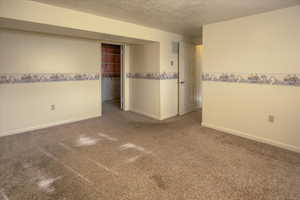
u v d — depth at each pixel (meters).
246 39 3.11
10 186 1.87
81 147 2.81
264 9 2.73
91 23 3.06
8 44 3.22
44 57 3.66
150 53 4.54
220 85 3.55
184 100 4.96
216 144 2.96
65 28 2.90
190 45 4.98
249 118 3.19
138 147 2.83
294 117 2.70
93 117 4.57
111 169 2.20
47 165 2.28
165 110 4.56
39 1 2.51
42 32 3.33
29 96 3.53
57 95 3.91
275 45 2.80
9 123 3.33
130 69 5.21
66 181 1.96
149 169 2.21
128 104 5.39
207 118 3.85
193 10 2.81
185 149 2.76
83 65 4.29
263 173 2.13
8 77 3.26
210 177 2.05
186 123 4.12
